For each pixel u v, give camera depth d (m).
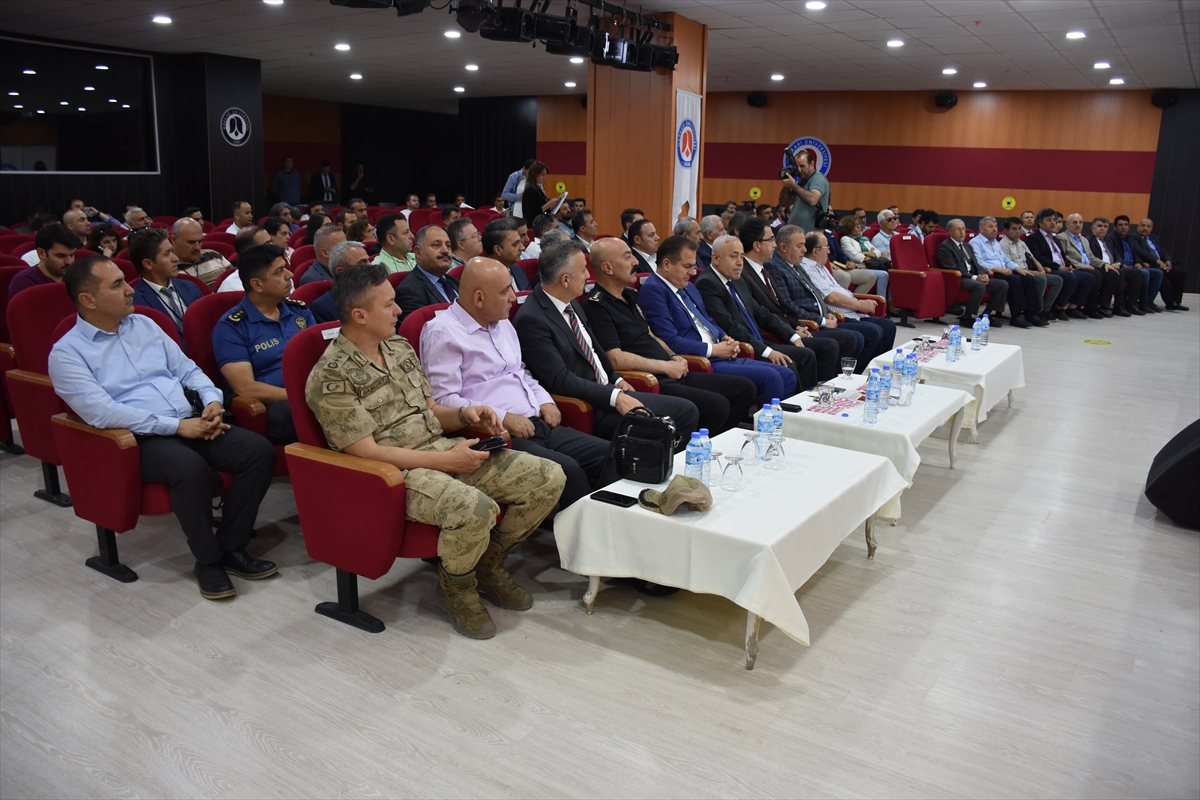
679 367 3.84
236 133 12.06
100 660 2.39
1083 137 12.80
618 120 8.41
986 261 9.01
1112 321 9.61
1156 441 4.78
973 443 4.66
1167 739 2.14
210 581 2.75
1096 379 6.39
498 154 17.44
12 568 2.94
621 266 3.78
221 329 3.13
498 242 4.28
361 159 19.23
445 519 2.37
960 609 2.79
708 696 2.27
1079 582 3.01
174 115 11.96
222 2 8.40
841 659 2.47
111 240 5.68
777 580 2.28
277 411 3.03
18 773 1.93
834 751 2.06
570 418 3.22
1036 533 3.44
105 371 2.76
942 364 4.75
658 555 2.47
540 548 3.20
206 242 5.71
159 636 2.52
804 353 4.66
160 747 2.03
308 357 2.53
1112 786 1.96
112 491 2.66
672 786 1.92
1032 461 4.37
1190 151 12.23
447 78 14.00
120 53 11.28
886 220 9.33
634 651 2.49
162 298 3.72
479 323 2.98
